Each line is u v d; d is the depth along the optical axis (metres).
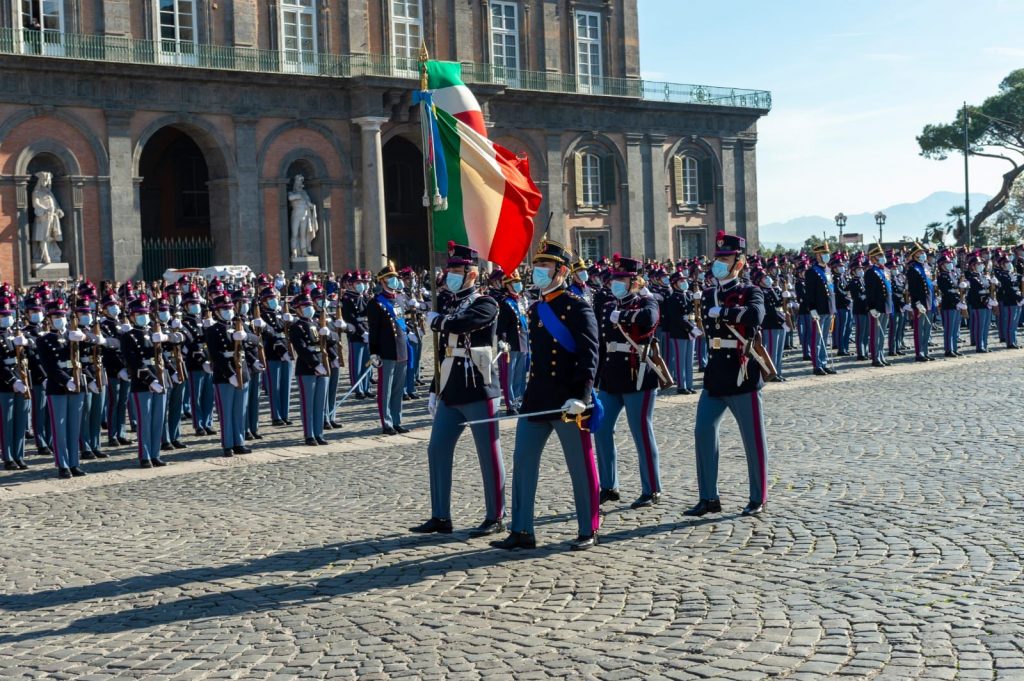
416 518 14.05
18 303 27.81
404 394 27.58
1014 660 7.96
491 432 12.93
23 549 13.48
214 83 49.44
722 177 67.88
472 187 16.36
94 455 20.09
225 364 19.80
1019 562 10.46
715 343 13.25
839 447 17.53
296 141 52.12
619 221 64.12
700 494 13.43
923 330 31.20
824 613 9.29
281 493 16.31
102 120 46.91
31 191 46.22
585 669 8.38
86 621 10.38
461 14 58.31
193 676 8.74
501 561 11.67
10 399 19.05
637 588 10.41
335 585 11.11
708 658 8.42
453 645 9.11
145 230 56.91
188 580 11.63
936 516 12.52
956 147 92.75
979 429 18.52
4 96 44.25
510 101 59.16
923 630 8.71
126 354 18.88
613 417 14.43
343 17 54.09
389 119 54.00
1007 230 96.44
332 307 32.91
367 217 53.16
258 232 50.94
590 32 63.75
